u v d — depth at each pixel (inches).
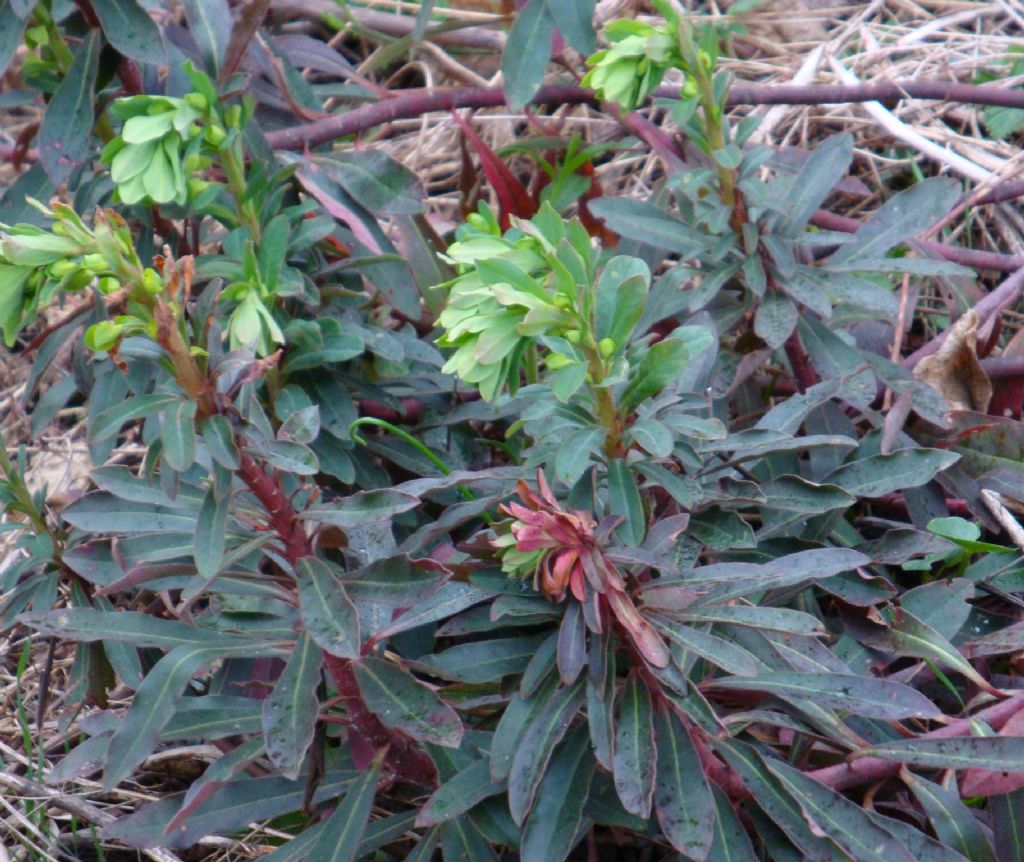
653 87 29.4
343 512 25.7
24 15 30.1
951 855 25.9
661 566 24.8
